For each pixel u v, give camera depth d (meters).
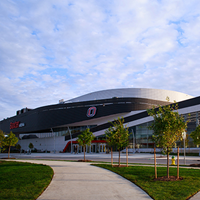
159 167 18.02
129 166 19.02
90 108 72.25
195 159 30.58
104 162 25.33
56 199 8.21
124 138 19.20
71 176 13.45
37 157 41.34
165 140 12.32
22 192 9.23
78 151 65.62
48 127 80.94
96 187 10.25
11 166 19.47
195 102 49.34
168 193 9.04
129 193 9.14
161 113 13.15
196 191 9.44
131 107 68.06
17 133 104.25
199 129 29.97
